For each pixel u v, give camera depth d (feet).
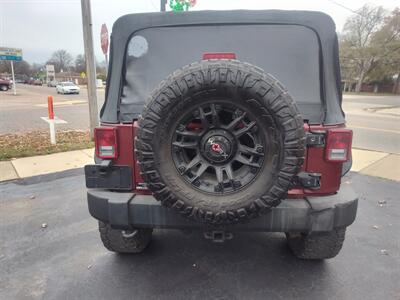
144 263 9.55
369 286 8.53
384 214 13.11
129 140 7.57
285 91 6.31
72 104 64.64
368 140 28.76
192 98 6.43
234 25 8.16
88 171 7.82
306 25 7.88
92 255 10.05
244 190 6.72
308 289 8.37
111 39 8.18
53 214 13.03
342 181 8.51
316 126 7.23
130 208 7.45
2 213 13.08
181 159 7.00
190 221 7.31
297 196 7.55
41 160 20.74
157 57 8.36
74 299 8.06
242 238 10.93
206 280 8.74
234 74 6.22
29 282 8.73
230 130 6.70
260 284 8.56
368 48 183.73
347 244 10.68
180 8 24.22
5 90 128.67
